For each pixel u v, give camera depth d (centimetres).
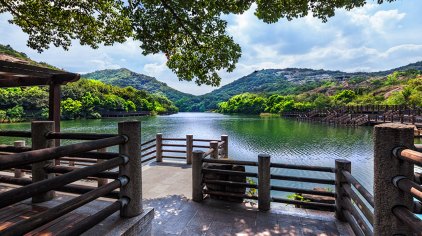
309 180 330
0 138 1739
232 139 2283
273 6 513
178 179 536
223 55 620
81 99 5600
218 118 6606
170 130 3192
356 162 1341
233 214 340
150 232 240
